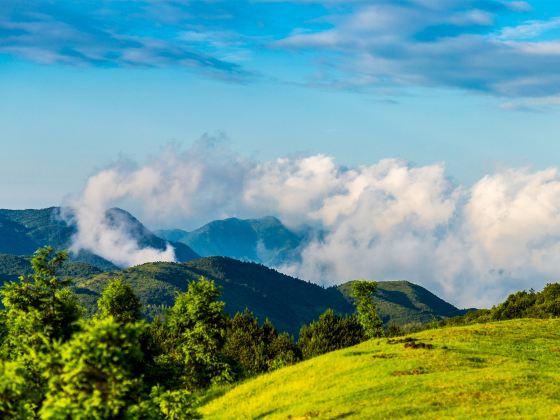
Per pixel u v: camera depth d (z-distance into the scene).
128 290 69.12
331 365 56.44
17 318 41.34
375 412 38.22
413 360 51.56
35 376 28.39
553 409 34.00
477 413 34.78
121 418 25.36
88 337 24.89
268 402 49.84
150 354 40.38
